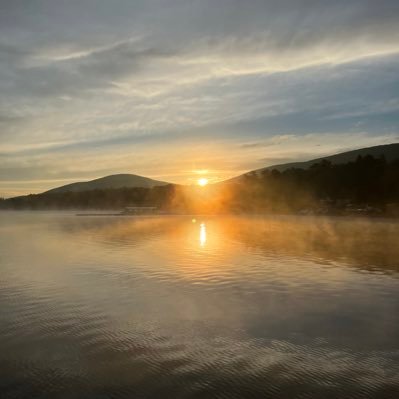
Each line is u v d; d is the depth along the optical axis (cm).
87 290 1908
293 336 1305
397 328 1377
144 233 5294
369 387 976
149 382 1003
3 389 970
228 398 930
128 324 1416
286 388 973
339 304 1666
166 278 2180
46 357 1141
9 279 2161
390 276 2216
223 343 1248
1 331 1341
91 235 5012
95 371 1060
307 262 2691
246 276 2225
